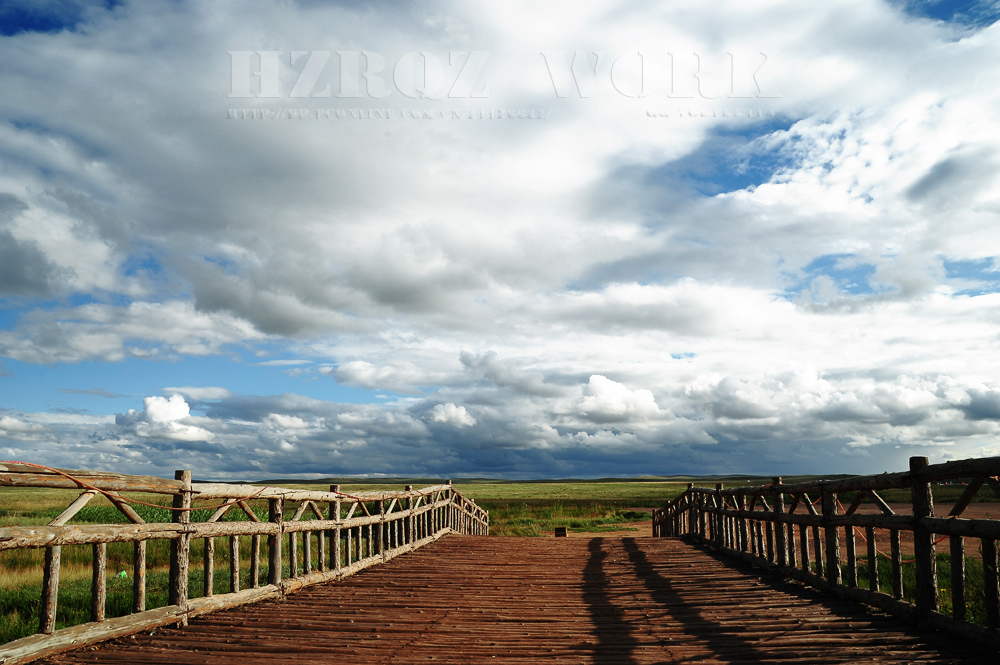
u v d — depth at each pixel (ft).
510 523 106.32
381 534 37.96
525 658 17.04
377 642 18.78
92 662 16.55
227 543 59.93
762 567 33.35
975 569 36.91
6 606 30.55
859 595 22.94
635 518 123.44
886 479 20.85
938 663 15.64
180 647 18.16
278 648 18.07
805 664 15.90
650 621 21.26
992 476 15.72
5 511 102.06
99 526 17.94
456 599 25.58
